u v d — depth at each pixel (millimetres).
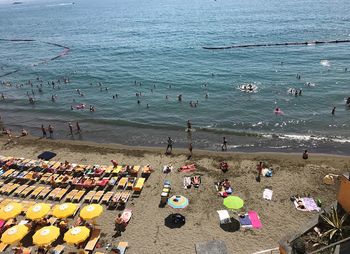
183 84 64938
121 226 24750
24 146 39969
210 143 40312
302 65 75438
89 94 62031
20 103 58469
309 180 30422
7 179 31984
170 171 32562
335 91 56156
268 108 50312
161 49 107812
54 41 144125
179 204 27156
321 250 13906
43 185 30828
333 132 42125
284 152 37281
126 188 29859
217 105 52594
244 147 38906
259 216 25984
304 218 25531
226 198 25859
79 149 38438
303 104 51156
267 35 126000
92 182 29938
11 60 102625
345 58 80375
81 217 23953
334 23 147000
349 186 16500
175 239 23922
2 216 24250
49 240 21891
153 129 45281
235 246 23078
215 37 127938
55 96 61625
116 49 112938
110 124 47531
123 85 66938
